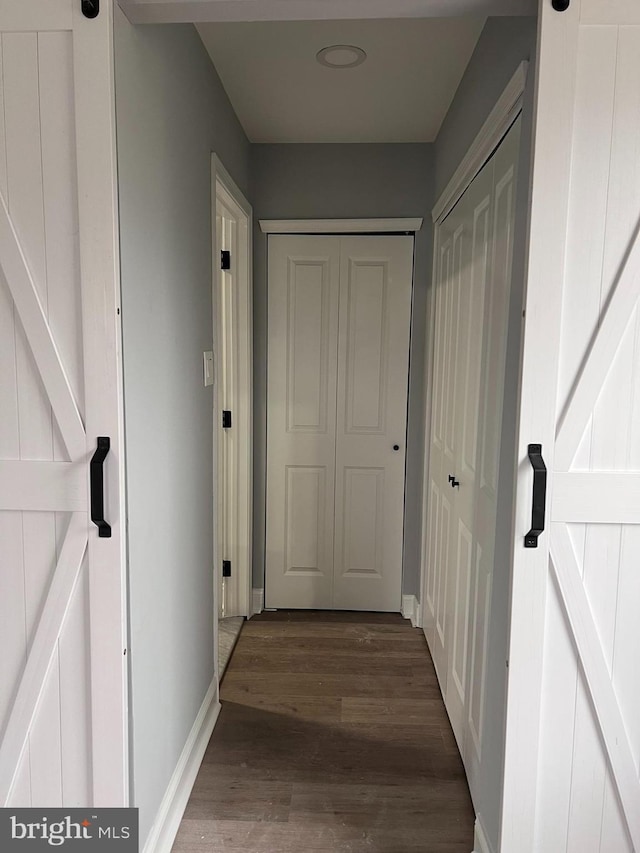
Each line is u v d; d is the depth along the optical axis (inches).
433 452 113.3
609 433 54.1
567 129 50.8
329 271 122.6
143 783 61.8
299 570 131.5
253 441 127.4
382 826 72.5
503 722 59.2
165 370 66.1
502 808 57.7
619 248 52.2
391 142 118.3
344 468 127.6
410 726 91.7
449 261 100.7
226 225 116.3
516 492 54.3
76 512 55.1
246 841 70.0
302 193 120.5
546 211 51.5
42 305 53.5
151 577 62.9
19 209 52.7
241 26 75.9
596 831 58.1
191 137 74.7
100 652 55.6
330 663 110.0
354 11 52.6
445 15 53.9
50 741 57.3
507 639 57.7
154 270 62.1
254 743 87.4
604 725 56.5
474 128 81.7
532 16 54.9
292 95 96.5
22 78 51.3
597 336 52.9
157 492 64.2
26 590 56.5
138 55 56.8
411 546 127.8
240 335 120.0
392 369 124.1
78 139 51.1
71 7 50.1
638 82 50.6
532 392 53.4
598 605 55.7
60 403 54.1
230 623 124.9
